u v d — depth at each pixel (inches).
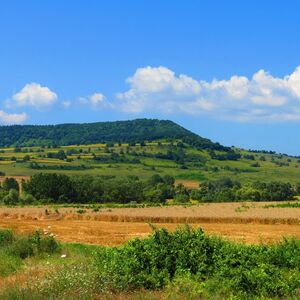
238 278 574.2
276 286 563.5
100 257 661.3
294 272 597.9
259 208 2770.7
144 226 1962.4
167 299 542.9
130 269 605.3
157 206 3144.7
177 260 627.2
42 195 3892.7
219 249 641.0
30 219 2401.6
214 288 568.7
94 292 561.9
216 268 611.2
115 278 585.9
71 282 575.2
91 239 1494.8
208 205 3166.8
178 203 3609.7
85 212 2588.6
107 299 544.1
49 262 812.0
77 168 6835.6
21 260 899.4
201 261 621.9
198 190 4571.9
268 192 4146.2
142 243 666.8
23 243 975.0
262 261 625.6
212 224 2055.9
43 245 1001.5
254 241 1392.7
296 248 669.3
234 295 555.2
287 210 2583.7
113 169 6815.9
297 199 4239.7
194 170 7190.0
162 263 628.4
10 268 790.5
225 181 5324.8
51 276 608.4
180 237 661.9
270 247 672.4
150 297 544.1
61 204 3627.0
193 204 3336.6
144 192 4242.1
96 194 4035.4
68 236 1592.0
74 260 814.5
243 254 630.5
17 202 3690.9
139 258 631.8
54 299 528.7
